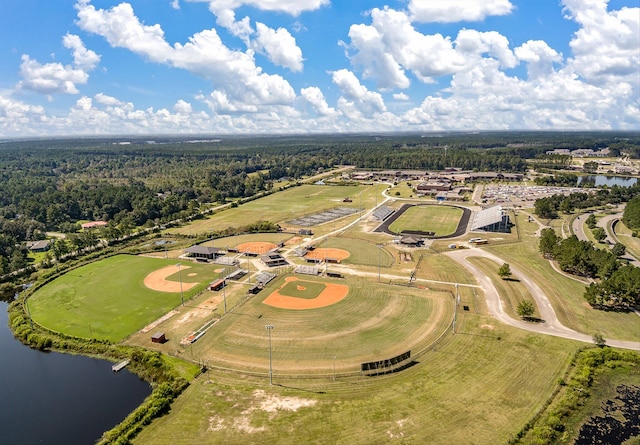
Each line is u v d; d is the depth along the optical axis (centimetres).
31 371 8538
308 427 6581
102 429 6812
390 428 6525
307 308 10900
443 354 8644
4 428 6869
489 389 7469
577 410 7062
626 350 8650
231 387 7675
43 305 11575
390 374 7975
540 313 10481
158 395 7194
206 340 9356
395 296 11619
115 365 8550
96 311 11081
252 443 6284
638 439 6425
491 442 6209
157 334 9419
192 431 6569
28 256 16938
